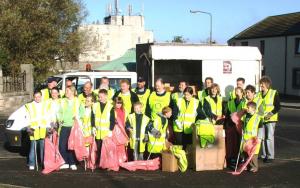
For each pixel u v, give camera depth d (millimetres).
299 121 21281
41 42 34594
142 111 10508
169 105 10695
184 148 10484
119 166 10039
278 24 47188
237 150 10367
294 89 42969
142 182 8953
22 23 32281
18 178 9258
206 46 20484
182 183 8883
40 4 34812
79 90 15164
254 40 48656
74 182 8945
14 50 33781
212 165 10016
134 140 10188
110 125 9969
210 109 10836
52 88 10547
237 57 20766
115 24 87000
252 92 10078
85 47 42906
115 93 11141
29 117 10070
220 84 20562
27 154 11922
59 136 10070
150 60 20219
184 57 20078
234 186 8680
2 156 11641
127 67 31078
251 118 9844
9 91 24484
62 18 37750
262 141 10961
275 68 45531
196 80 20938
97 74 15492
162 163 9969
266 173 9812
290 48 43469
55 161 9992
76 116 10016
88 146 10117
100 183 8875
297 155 12094
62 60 39312
